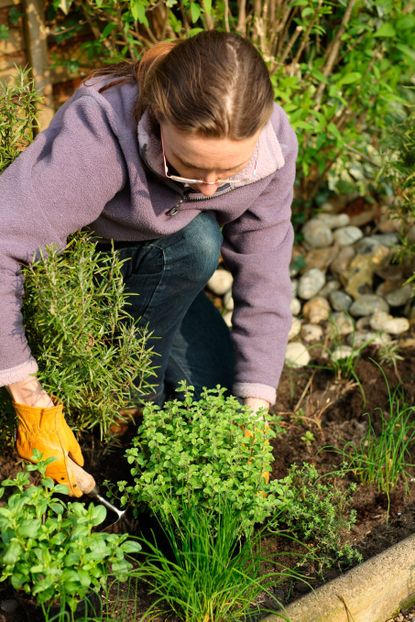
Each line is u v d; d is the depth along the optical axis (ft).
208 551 7.04
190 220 7.72
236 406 7.61
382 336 11.08
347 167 12.52
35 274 6.64
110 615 7.07
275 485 7.38
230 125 5.97
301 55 12.23
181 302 8.32
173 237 7.86
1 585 7.38
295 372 10.59
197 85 5.97
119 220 7.33
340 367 10.55
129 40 10.38
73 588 6.09
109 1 10.10
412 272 11.59
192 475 7.14
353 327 11.19
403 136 10.69
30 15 10.14
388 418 9.81
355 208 12.66
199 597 7.06
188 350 9.27
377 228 12.44
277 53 11.64
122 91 6.97
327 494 8.36
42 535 6.20
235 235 8.32
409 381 10.36
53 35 10.68
